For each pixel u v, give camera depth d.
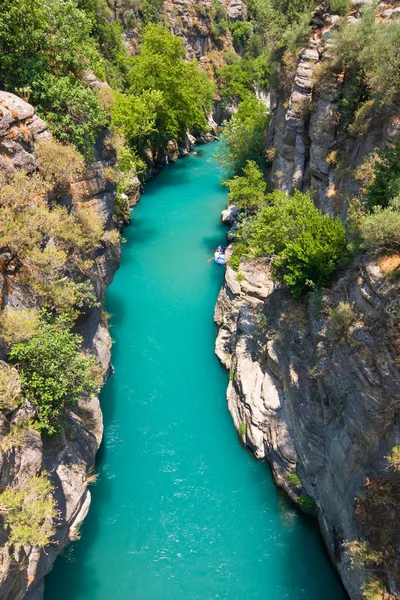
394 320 13.32
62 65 18.39
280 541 17.81
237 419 22.31
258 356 22.98
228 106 75.75
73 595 16.20
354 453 15.16
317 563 17.08
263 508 18.98
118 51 52.12
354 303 15.10
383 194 15.73
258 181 32.47
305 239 18.53
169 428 22.52
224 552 17.45
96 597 16.17
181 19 71.56
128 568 16.95
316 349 17.00
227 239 39.16
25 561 12.66
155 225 41.56
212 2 77.25
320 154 24.03
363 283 14.73
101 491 19.52
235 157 36.84
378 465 14.10
